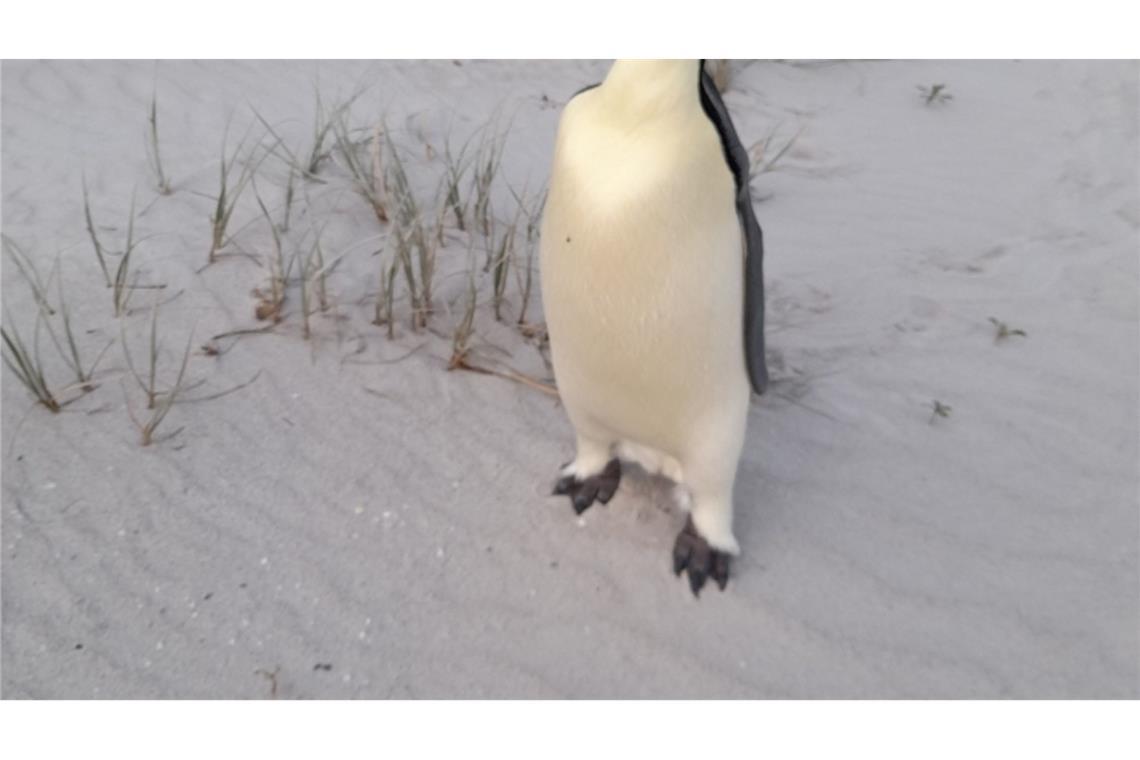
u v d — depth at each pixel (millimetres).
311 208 3158
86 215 3043
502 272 2877
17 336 2562
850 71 4082
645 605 2275
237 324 2807
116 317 2797
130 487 2432
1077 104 3902
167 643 2178
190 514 2391
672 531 2406
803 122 3803
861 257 3199
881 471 2547
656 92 1862
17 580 2256
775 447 2596
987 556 2373
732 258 1973
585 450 2387
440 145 3541
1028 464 2570
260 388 2664
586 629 2234
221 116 3574
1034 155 3648
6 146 3354
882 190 3480
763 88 3982
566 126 1941
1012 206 3416
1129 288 3070
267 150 3387
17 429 2531
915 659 2195
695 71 1886
